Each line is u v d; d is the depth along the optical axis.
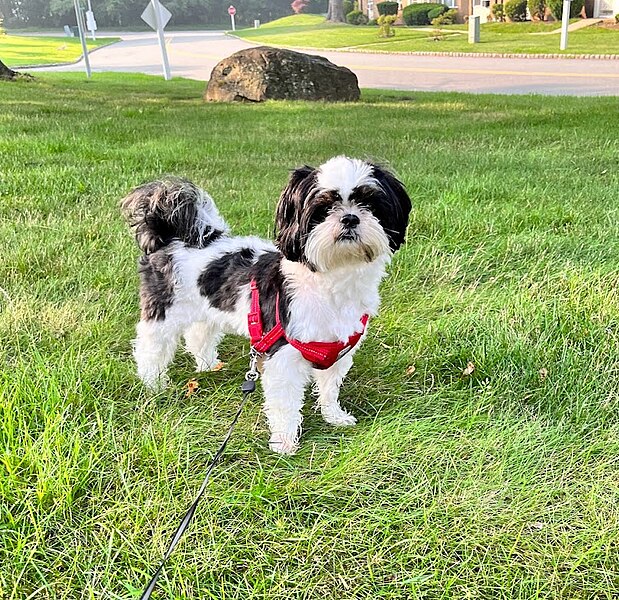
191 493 0.74
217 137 2.63
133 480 0.75
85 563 0.65
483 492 0.75
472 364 0.98
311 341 0.79
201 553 0.67
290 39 12.02
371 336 1.09
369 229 0.75
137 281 1.24
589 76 5.73
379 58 8.41
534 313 1.10
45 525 0.68
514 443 0.82
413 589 0.64
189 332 1.02
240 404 0.92
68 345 1.02
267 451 0.84
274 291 0.82
